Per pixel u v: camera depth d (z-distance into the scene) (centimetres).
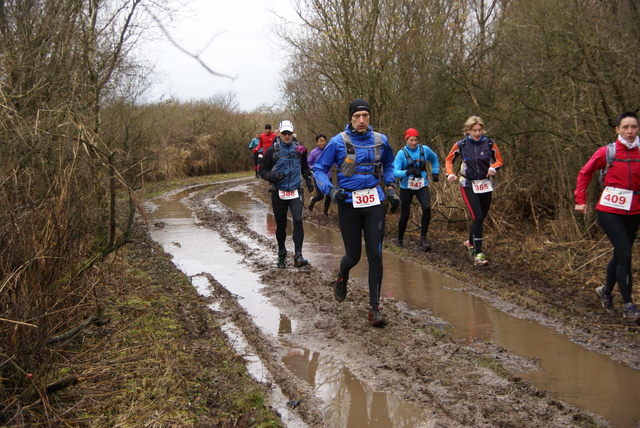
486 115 948
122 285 589
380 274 499
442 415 336
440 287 621
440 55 1045
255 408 340
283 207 717
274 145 709
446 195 986
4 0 554
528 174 921
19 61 521
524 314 521
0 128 411
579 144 746
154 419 319
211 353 427
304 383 387
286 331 494
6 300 328
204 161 2833
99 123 609
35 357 332
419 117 1096
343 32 1100
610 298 516
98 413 322
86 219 432
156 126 2366
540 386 371
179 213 1294
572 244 761
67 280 390
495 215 905
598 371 391
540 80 818
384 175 504
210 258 790
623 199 489
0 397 303
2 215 349
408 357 425
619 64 709
